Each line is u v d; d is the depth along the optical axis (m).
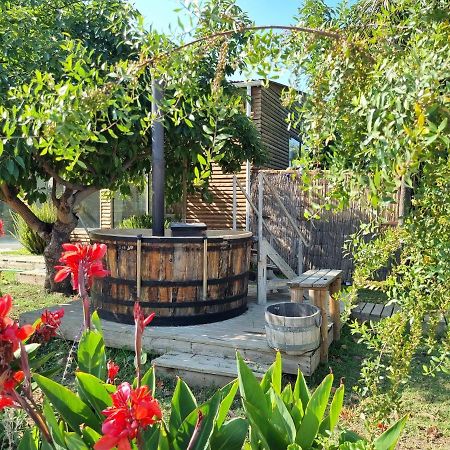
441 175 1.39
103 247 1.72
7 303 1.19
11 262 9.22
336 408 1.79
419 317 1.66
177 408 1.77
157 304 4.61
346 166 1.41
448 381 3.84
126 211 10.70
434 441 2.94
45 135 1.95
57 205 6.49
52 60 5.00
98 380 1.61
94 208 11.19
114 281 4.72
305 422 1.68
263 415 1.69
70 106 1.79
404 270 1.81
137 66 1.89
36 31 5.32
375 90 1.19
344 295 1.97
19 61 5.20
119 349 4.49
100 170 5.76
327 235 8.12
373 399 1.65
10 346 1.18
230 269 4.93
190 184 7.14
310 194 1.59
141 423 1.13
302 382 2.01
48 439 1.43
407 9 1.57
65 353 4.36
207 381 3.79
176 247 4.58
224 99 2.28
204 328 4.57
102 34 5.60
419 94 1.01
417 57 1.12
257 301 5.91
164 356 4.11
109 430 1.09
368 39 1.46
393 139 1.04
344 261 8.02
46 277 6.97
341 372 4.06
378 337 1.74
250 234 5.34
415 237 1.62
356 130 1.35
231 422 1.68
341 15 1.98
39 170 6.19
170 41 1.96
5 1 5.22
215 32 1.73
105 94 1.85
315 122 1.47
